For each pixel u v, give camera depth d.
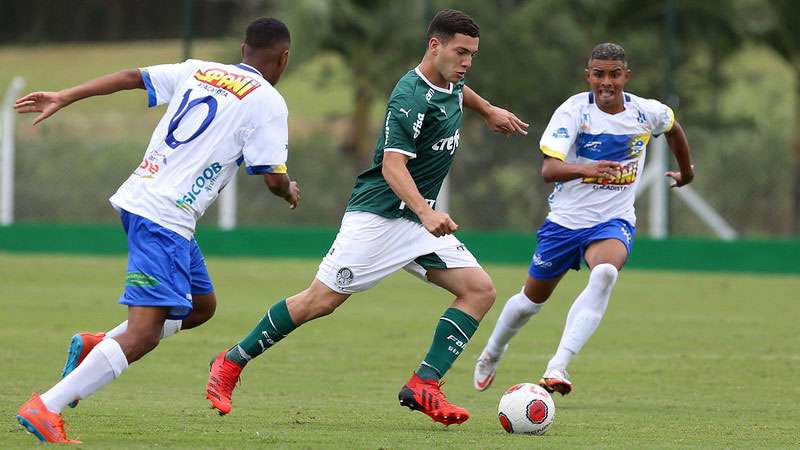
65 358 31.89
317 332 39.22
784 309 47.31
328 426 21.61
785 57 79.12
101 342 18.81
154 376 29.31
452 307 21.91
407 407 23.78
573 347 25.50
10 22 98.38
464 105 24.33
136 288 19.06
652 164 66.38
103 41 96.06
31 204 70.00
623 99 28.03
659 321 43.12
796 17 77.94
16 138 70.12
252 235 67.88
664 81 78.75
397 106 20.95
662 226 66.38
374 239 21.73
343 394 26.89
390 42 81.38
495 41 78.31
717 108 80.31
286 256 67.69
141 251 19.19
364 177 22.12
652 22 79.00
